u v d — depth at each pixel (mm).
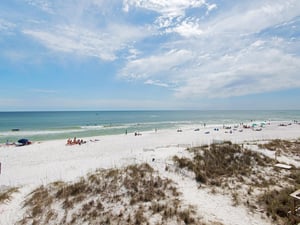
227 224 8828
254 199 11188
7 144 37500
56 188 13266
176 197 11195
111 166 16578
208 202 10852
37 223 9859
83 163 21047
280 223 9039
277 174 14742
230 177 14203
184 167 15242
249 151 18000
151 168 14906
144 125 78312
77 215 9938
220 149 18156
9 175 19234
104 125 77375
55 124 80312
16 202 12680
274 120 102188
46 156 28094
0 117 129500
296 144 23344
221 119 114312
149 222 8844
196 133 51031
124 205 10375
